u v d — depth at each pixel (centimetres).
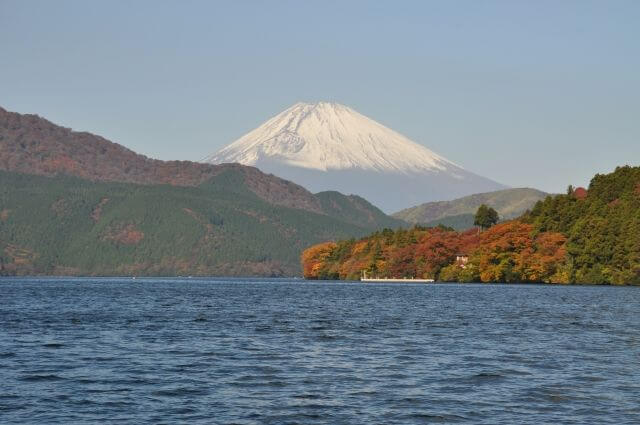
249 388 5925
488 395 5712
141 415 5100
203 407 5319
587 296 19075
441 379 6319
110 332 9881
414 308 14988
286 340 8981
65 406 5328
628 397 5666
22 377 6341
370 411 5225
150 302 17675
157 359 7350
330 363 7119
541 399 5594
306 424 4916
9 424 4875
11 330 10094
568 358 7512
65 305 16150
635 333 9888
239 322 11494
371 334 9719
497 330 10281
